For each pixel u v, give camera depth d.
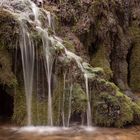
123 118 5.36
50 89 5.53
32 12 6.10
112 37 7.45
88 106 5.43
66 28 6.84
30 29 5.60
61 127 5.32
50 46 5.65
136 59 8.38
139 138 4.89
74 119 5.44
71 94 5.43
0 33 5.34
